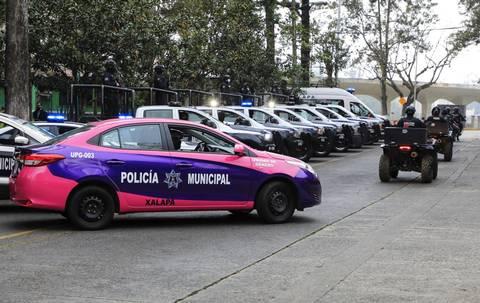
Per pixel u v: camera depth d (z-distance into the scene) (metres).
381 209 11.68
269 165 10.12
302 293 6.09
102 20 19.42
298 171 10.27
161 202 9.52
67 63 19.33
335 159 22.92
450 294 6.08
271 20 31.20
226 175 9.83
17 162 9.43
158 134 9.68
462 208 11.78
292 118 22.67
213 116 19.06
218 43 26.64
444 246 8.30
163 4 25.61
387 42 49.38
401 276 6.75
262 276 6.73
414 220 10.41
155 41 21.80
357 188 14.99
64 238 8.77
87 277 6.66
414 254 7.81
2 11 20.36
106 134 9.43
